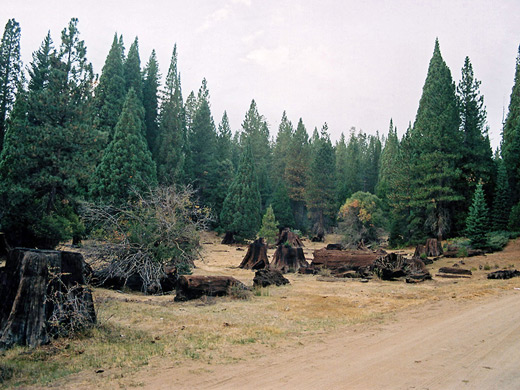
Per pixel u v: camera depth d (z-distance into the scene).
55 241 26.08
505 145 50.53
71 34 33.41
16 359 6.38
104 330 8.29
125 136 43.22
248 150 60.28
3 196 25.45
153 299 13.52
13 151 28.34
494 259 28.91
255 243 27.39
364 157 111.19
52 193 29.67
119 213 18.02
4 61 46.62
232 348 7.17
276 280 18.16
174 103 59.75
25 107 31.47
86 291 8.49
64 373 5.75
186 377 5.52
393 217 49.75
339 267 23.47
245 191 58.56
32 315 7.27
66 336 7.70
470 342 7.44
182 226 17.14
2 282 7.55
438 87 44.72
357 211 53.50
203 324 9.46
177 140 59.09
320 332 8.66
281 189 73.50
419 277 20.28
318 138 122.81
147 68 66.94
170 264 16.70
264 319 10.31
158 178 54.09
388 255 21.67
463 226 40.31
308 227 78.44
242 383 5.26
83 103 32.69
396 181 47.69
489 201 42.78
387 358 6.43
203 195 67.75
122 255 15.34
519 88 49.59
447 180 40.81
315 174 72.00
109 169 41.53
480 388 4.98
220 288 14.01
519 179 44.12
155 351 6.90
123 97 54.03
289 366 6.04
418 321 9.81
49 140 29.55
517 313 10.46
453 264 28.25
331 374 5.63
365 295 15.30
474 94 44.00
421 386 5.07
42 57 48.00
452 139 40.44
